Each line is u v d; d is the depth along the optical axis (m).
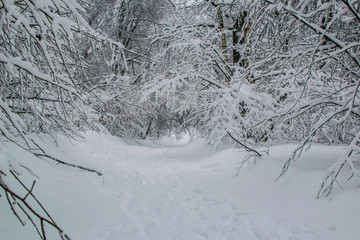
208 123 8.60
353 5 4.15
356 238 3.16
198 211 4.34
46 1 2.72
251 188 5.18
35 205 3.52
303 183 4.59
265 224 3.79
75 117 6.18
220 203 4.68
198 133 10.64
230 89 8.35
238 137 7.25
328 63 4.57
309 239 3.32
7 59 2.65
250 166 5.92
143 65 14.17
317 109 5.93
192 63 9.77
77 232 3.19
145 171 7.49
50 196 4.02
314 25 4.21
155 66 11.80
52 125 4.86
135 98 12.55
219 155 7.86
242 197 4.92
